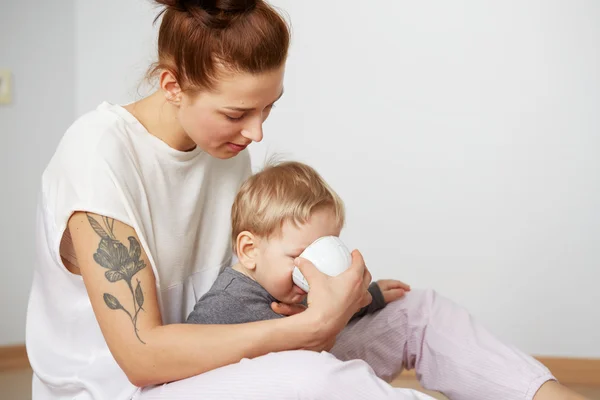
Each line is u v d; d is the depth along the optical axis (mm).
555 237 2736
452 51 2715
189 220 1416
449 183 2766
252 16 1174
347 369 1123
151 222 1328
